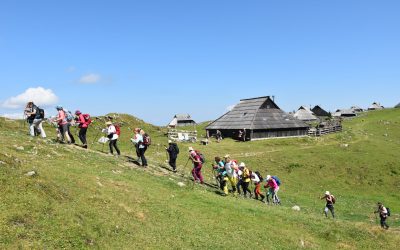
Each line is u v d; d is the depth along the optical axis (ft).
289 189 158.61
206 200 83.87
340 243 76.43
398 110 463.01
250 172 112.47
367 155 210.59
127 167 97.40
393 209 143.43
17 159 66.64
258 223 76.43
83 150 102.06
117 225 54.85
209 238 62.54
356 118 449.48
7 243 40.73
